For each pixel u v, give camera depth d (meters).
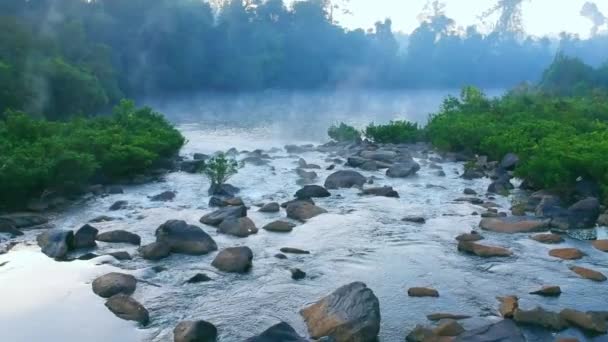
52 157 15.60
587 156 15.46
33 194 15.05
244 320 8.49
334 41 91.50
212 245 11.45
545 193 15.87
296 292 9.48
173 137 22.33
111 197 16.16
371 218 14.02
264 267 10.59
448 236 12.59
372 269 10.55
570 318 8.25
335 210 14.78
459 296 9.34
